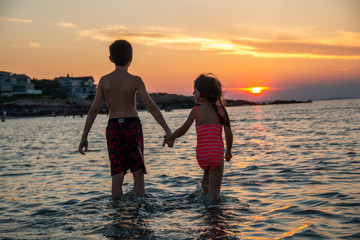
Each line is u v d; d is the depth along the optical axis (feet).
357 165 22.63
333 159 25.64
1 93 330.75
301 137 46.06
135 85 15.31
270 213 12.34
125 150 15.17
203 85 14.49
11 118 246.88
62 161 30.63
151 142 48.42
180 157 31.22
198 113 14.76
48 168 26.66
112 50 15.51
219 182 14.53
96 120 187.52
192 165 26.02
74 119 216.54
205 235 10.02
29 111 287.07
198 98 14.80
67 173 24.03
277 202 13.97
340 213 12.12
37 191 18.16
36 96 329.11
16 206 14.92
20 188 19.08
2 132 91.76
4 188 19.17
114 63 15.61
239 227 10.76
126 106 15.24
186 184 18.65
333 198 14.30
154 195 15.74
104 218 12.12
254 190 16.53
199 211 12.72
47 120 203.82
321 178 18.93
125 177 21.98
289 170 21.93
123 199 14.85
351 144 35.09
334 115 122.01
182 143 45.24
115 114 15.25
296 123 84.28
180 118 171.73
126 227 10.92
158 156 32.32
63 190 18.25
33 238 10.24
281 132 57.06
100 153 36.35
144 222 11.44
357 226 10.68
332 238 9.70
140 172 15.47
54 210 13.73
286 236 9.90
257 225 10.94
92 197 16.21
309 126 69.36
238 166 24.36
